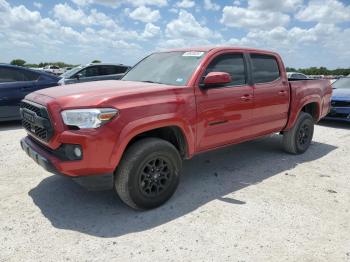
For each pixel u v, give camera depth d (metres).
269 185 4.70
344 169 5.49
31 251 3.04
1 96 8.38
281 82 5.62
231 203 4.08
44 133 3.59
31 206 3.92
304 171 5.34
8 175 4.90
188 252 3.05
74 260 2.92
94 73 12.16
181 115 3.94
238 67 4.89
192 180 4.84
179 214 3.78
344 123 10.02
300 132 6.21
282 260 2.96
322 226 3.56
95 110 3.30
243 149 6.57
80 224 3.53
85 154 3.29
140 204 3.74
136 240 3.24
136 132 3.53
